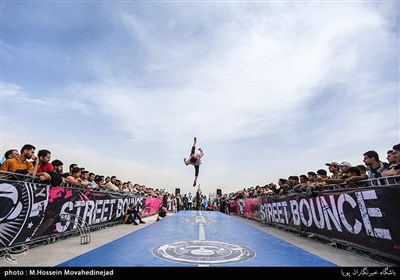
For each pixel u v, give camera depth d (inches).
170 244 262.1
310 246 273.0
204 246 253.9
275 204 458.3
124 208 497.7
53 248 240.7
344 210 249.4
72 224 304.5
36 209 236.5
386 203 195.6
